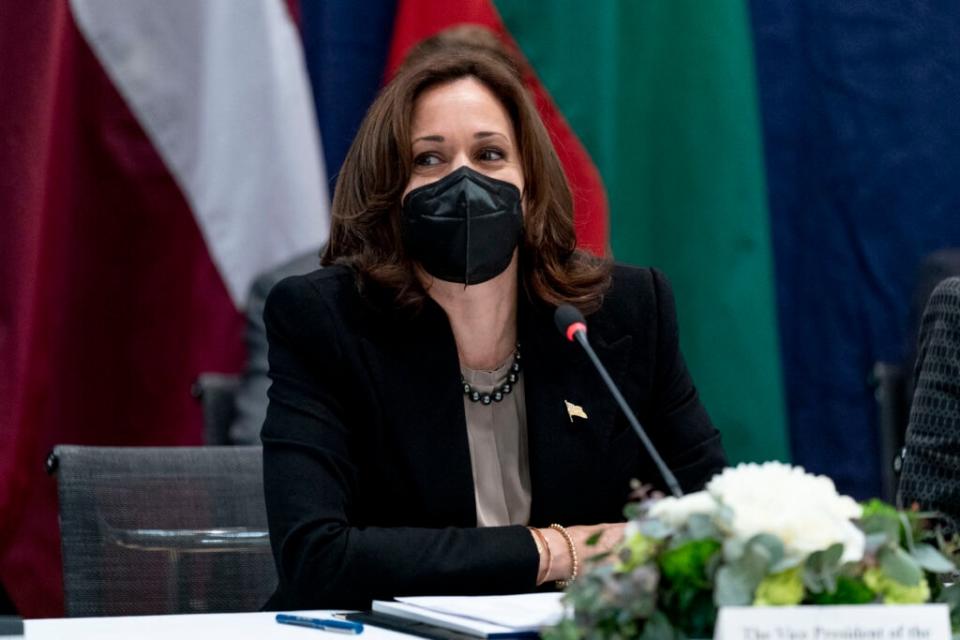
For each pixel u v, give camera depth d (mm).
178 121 14180
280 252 14148
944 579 6410
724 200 14672
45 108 13156
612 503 8461
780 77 15461
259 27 14188
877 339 15344
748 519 4824
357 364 8094
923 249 15367
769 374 14641
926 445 8883
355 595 7188
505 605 6324
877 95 15461
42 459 13742
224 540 9047
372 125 8289
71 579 8625
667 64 14852
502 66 8398
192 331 14195
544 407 8297
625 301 8758
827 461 15422
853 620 4754
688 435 8750
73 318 13953
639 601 4812
